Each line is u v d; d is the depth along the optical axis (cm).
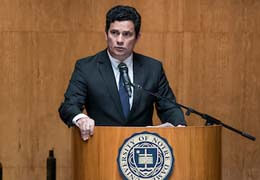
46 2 1599
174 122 976
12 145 1588
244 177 1606
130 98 964
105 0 1603
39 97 1590
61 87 1591
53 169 1472
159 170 820
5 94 1589
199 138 838
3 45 1590
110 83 965
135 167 819
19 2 1598
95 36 1598
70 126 909
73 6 1599
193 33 1605
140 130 823
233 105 1606
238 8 1606
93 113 970
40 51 1594
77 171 862
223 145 1606
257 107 1606
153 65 1014
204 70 1603
